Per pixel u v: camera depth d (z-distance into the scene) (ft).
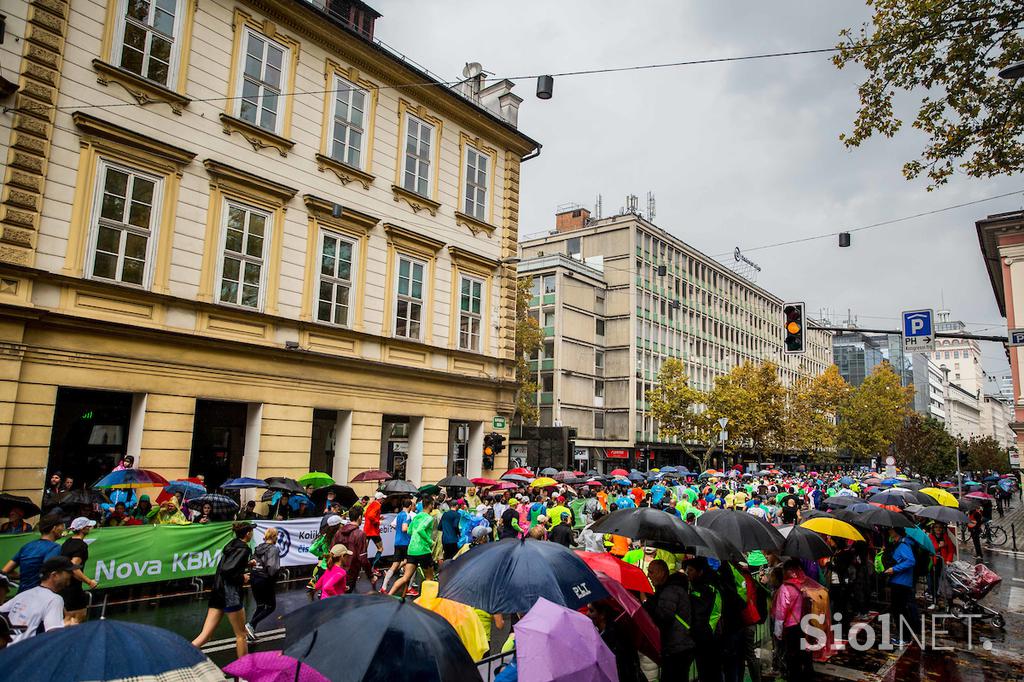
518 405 119.55
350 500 50.29
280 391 52.44
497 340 73.31
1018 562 59.98
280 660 13.32
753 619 23.12
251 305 51.31
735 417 143.54
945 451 168.66
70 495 33.91
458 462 84.94
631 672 18.65
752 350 228.43
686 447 153.58
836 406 202.59
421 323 64.85
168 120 46.91
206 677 10.43
